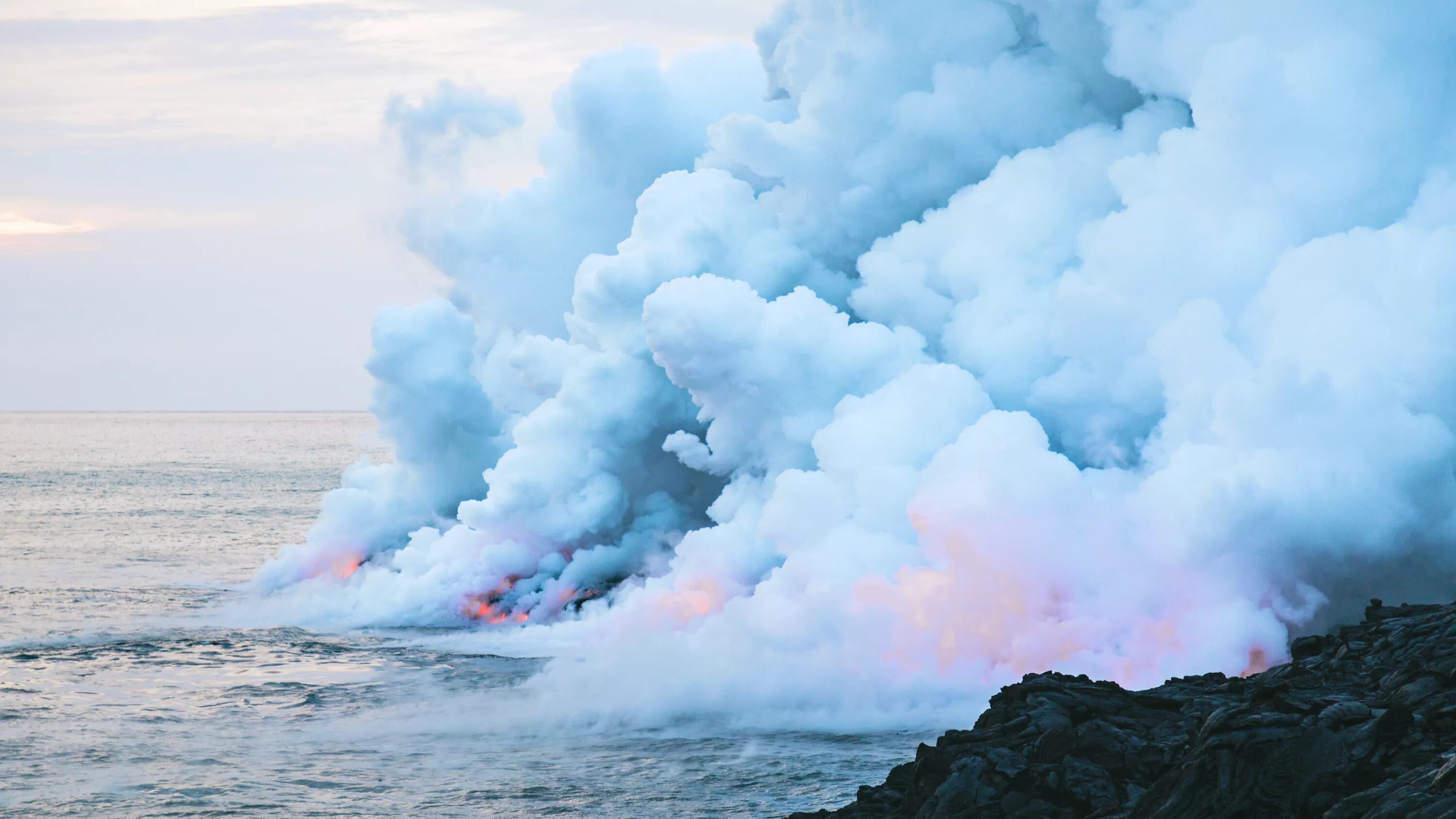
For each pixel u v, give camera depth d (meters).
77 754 26.20
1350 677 17.66
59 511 97.69
